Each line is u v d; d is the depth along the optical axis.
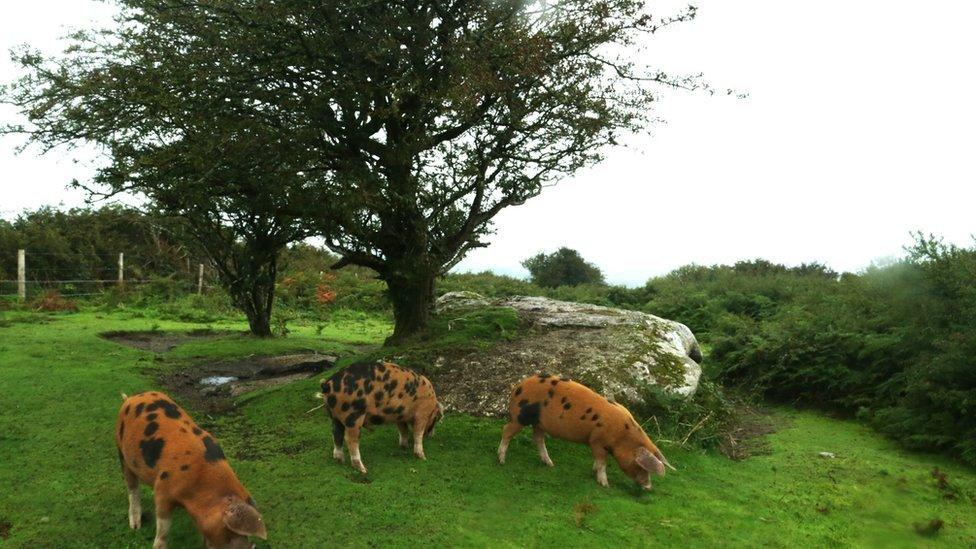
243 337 15.12
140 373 9.80
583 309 10.97
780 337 10.40
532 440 6.93
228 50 7.72
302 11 7.54
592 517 5.20
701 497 5.77
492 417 7.43
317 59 7.93
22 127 8.13
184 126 7.82
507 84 8.27
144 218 18.28
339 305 23.27
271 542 4.53
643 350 8.68
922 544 5.01
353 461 5.91
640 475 5.79
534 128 9.44
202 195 8.77
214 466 4.24
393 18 7.93
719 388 9.91
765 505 5.66
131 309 19.45
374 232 9.61
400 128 9.07
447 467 6.12
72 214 25.16
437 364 8.61
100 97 7.95
